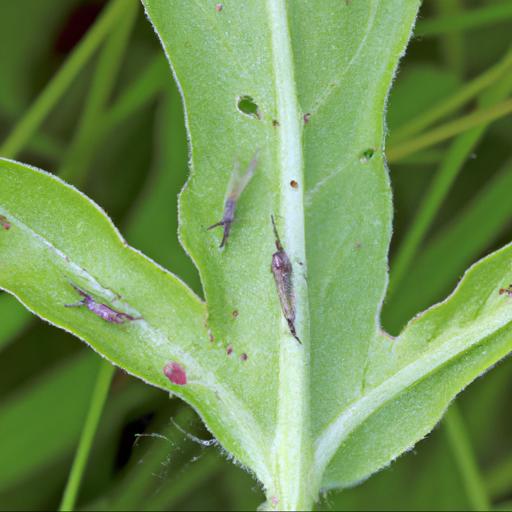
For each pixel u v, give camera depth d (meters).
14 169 0.20
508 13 0.23
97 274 0.20
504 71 0.23
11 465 0.22
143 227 0.23
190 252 0.20
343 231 0.20
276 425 0.19
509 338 0.20
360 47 0.20
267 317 0.20
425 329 0.20
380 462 0.20
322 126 0.20
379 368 0.20
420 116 0.23
